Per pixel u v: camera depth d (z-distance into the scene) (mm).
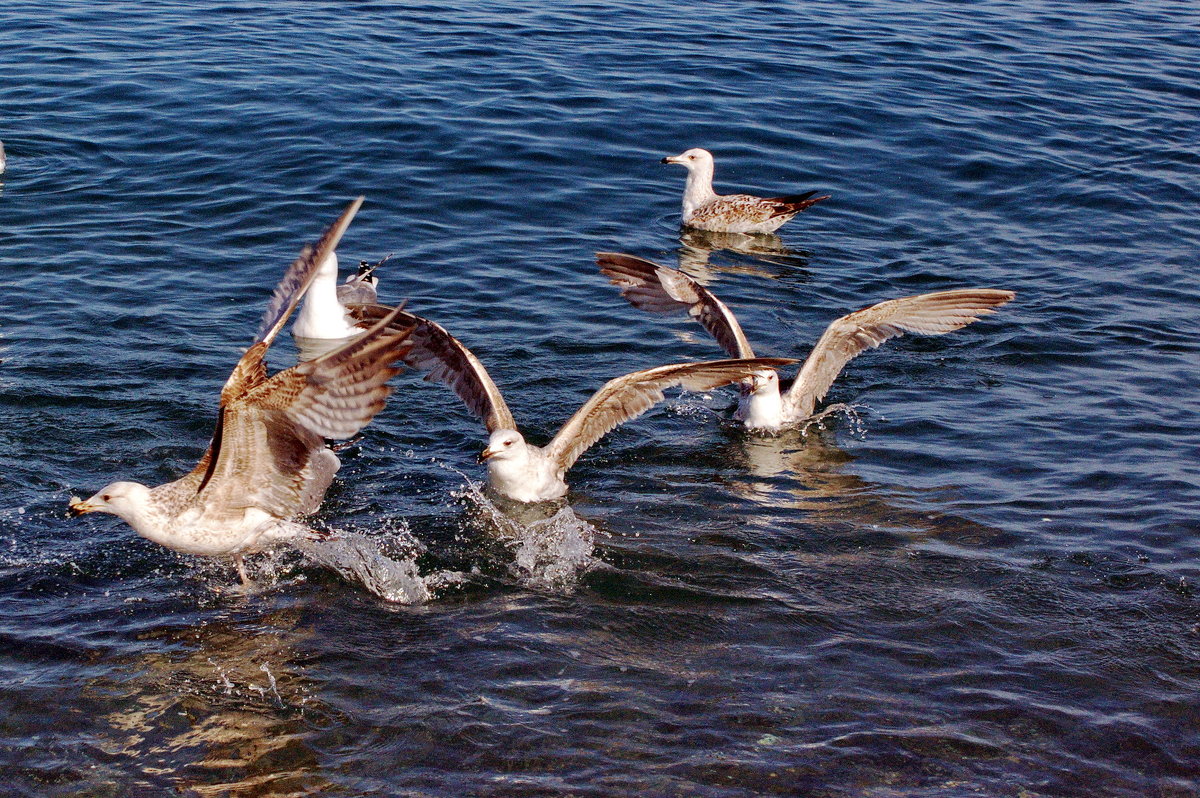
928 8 24109
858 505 9281
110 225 13805
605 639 7637
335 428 6664
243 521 7449
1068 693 7219
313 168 15555
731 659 7461
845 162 16969
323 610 7859
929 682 7277
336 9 21953
